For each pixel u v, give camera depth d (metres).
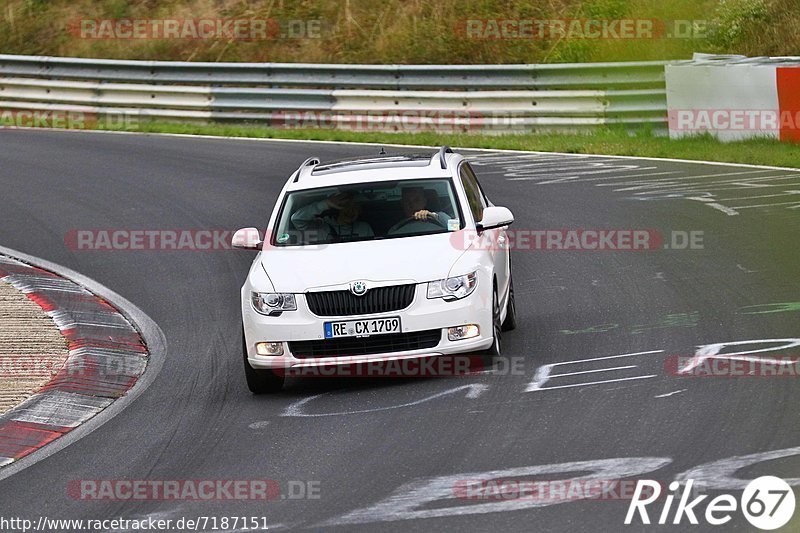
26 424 27.84
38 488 23.08
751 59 77.38
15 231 52.97
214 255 47.66
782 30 96.06
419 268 28.33
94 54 103.25
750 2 98.69
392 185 31.77
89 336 35.97
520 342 31.81
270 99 81.31
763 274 37.88
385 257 28.84
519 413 24.91
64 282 43.66
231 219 53.50
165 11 106.31
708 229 46.19
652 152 65.88
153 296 42.03
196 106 82.81
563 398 25.77
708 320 32.44
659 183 57.09
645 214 49.94
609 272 40.34
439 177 31.95
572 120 74.88
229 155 70.25
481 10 100.44
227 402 28.81
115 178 64.31
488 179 60.56
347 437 24.47
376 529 18.89
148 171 66.06
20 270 45.31
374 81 79.94
